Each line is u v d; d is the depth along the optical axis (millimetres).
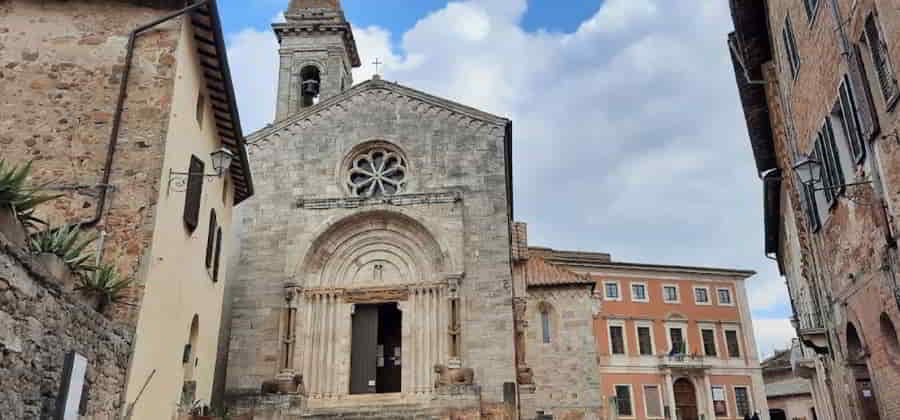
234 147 24078
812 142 18281
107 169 16984
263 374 29594
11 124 17516
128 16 18703
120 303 15695
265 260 31578
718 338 70125
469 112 33375
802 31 17703
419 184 32469
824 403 34844
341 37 46469
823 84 16578
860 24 13625
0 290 9680
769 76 23031
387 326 34406
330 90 44906
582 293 39938
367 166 33750
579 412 36531
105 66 18156
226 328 31656
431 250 31453
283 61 46094
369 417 25531
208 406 22594
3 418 9820
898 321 13797
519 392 31984
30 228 16141
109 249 16328
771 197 29531
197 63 20281
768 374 73812
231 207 26125
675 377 67875
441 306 30500
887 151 13172
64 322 11898
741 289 72750
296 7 47438
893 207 13250
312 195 32688
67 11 18703
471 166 32438
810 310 29031
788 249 33281
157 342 17141
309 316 30953
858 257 15930
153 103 17828
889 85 12750
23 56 18188
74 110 17719
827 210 17953
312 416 26031
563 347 38906
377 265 31828
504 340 29078
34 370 10789
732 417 67188
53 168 17125
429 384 29406
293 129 34000
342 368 30281
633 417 65062
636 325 68625
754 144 26875
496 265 30375
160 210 17047
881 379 15781
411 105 34000
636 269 70812
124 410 14820
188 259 19812
